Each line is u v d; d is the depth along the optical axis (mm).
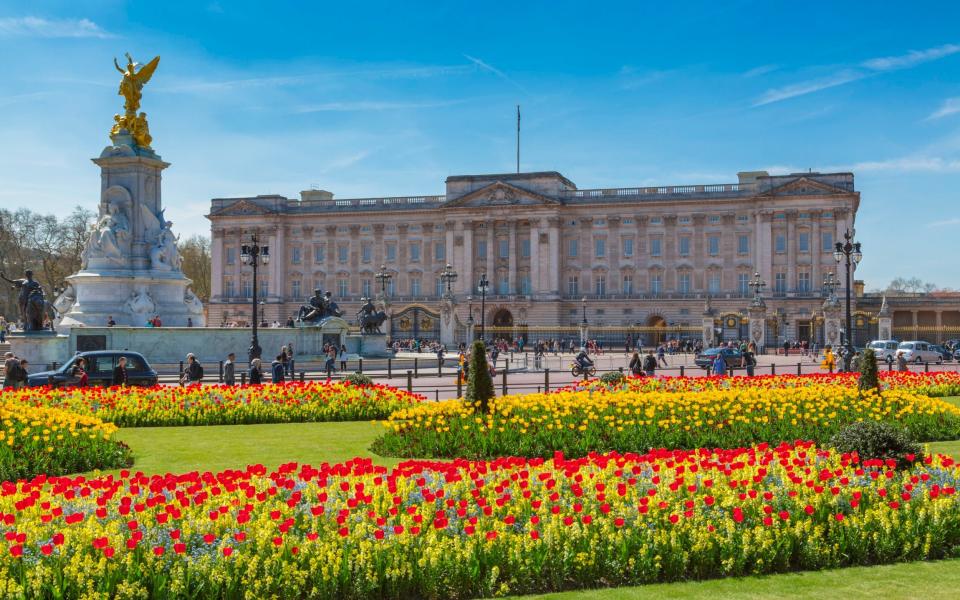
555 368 76062
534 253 143250
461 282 146000
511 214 144375
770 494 14852
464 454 22953
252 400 31516
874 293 187000
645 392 34594
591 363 58000
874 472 16516
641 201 141375
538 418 24828
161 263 58281
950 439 26516
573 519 14023
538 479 15742
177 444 25766
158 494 14070
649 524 14055
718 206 138625
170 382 48281
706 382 37188
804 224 134000
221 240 154375
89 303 56406
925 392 38875
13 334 48875
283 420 31234
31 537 12422
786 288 134000
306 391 32531
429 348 106875
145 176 58594
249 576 12227
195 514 13664
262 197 153625
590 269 143625
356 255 151500
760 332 103125
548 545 13422
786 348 97125
